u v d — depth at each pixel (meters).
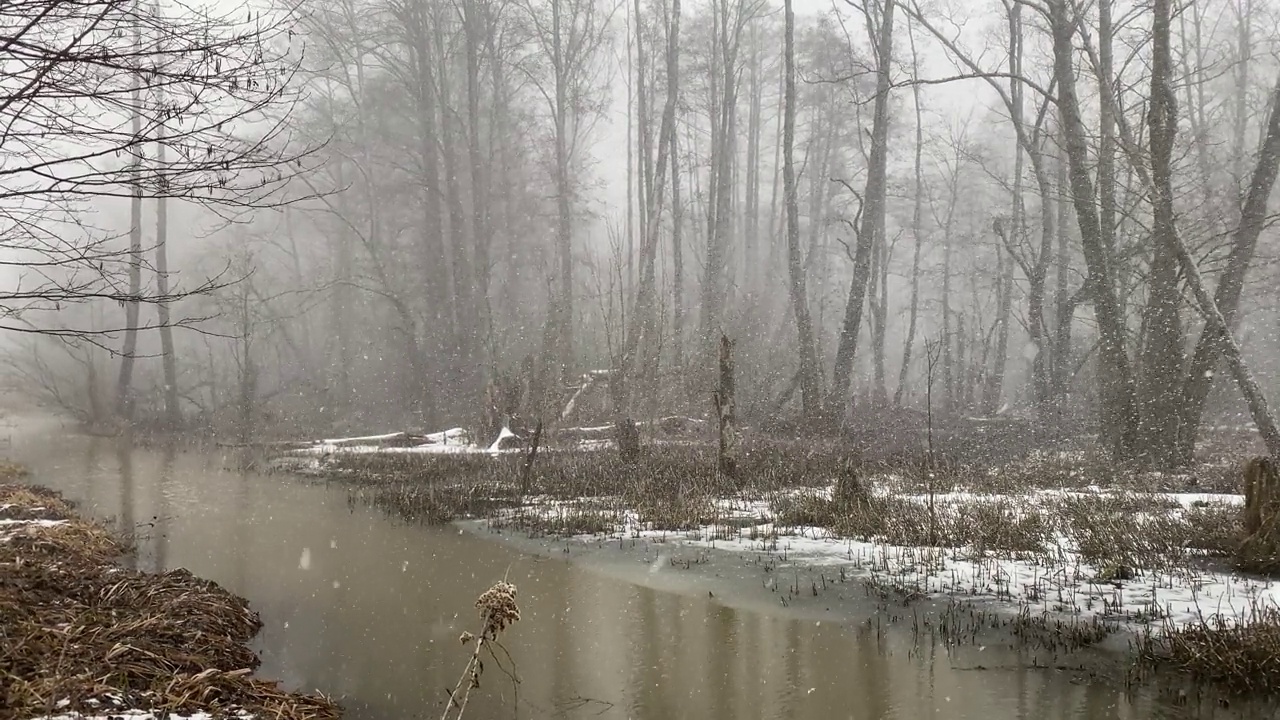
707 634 6.30
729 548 9.09
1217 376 19.33
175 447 21.75
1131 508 10.08
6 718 3.55
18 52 4.50
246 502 12.64
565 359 26.31
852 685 5.23
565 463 15.57
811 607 6.91
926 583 7.41
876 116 21.02
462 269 28.28
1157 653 5.52
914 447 17.31
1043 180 19.45
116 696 4.02
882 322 28.38
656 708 4.94
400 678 5.42
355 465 16.59
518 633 6.37
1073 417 19.64
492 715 4.86
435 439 21.39
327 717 4.66
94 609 5.26
